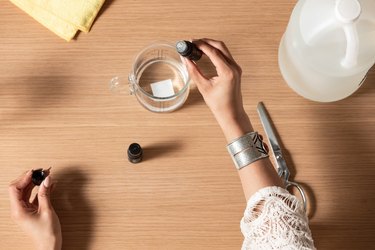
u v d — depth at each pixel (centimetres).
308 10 80
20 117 89
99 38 92
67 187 87
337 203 88
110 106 90
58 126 89
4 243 85
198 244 86
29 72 90
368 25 78
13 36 91
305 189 88
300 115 90
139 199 87
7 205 86
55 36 91
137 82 90
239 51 92
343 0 75
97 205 87
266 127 89
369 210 87
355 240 87
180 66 91
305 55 82
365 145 90
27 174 84
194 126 89
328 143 90
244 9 93
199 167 88
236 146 77
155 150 88
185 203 87
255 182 76
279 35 93
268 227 71
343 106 91
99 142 89
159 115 90
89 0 92
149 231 86
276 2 93
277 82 91
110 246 85
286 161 89
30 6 92
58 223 85
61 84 90
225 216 87
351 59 77
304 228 72
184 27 93
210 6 93
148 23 92
